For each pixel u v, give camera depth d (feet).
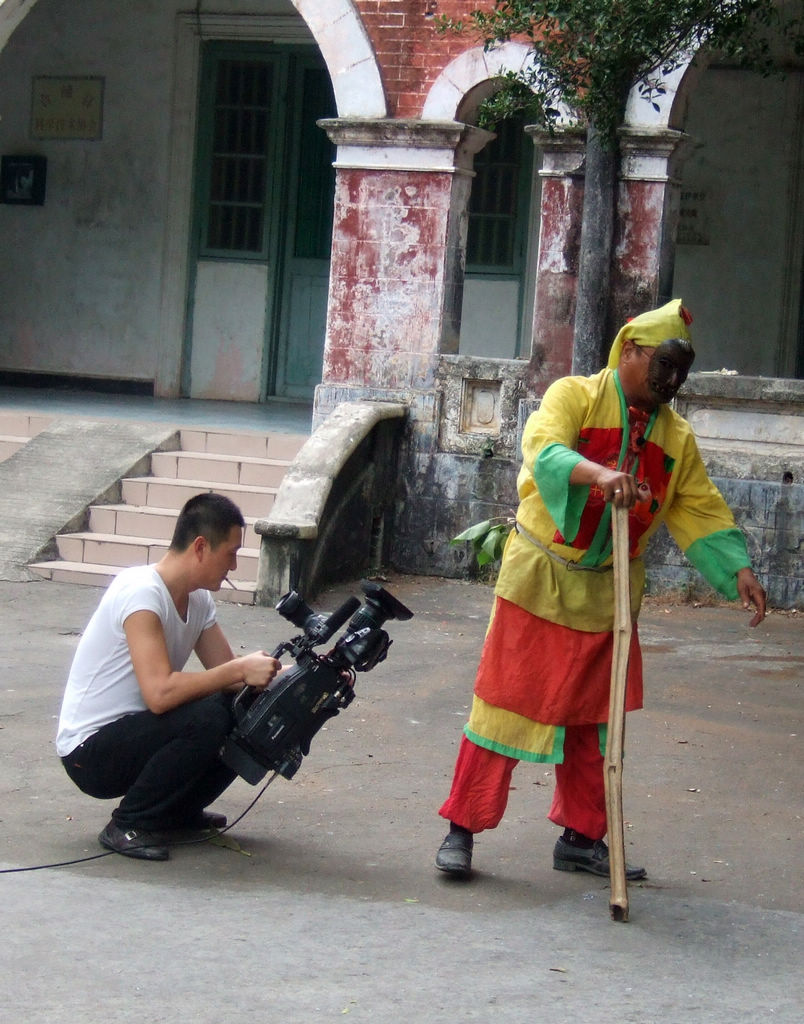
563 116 34.01
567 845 15.99
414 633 29.53
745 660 28.27
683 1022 11.75
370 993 12.06
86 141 52.08
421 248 36.37
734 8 24.49
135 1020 11.27
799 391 32.94
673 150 33.58
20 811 17.20
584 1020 11.68
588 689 15.21
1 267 53.11
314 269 50.85
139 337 52.06
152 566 15.99
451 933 13.74
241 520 15.96
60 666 25.29
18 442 37.52
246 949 12.96
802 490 33.01
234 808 17.79
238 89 50.90
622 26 24.70
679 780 20.02
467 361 35.83
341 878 15.30
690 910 14.79
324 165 50.55
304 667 15.55
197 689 15.35
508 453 35.63
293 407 49.52
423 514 36.32
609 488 13.92
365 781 19.34
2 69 52.60
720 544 15.38
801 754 21.63
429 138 35.94
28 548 33.14
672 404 34.30
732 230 48.44
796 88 47.37
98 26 51.65
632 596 15.49
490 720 15.28
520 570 15.15
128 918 13.62
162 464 36.22
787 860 16.72
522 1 25.99
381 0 36.24
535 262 48.91
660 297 34.09
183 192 51.19
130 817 15.61
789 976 13.02
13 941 12.82
